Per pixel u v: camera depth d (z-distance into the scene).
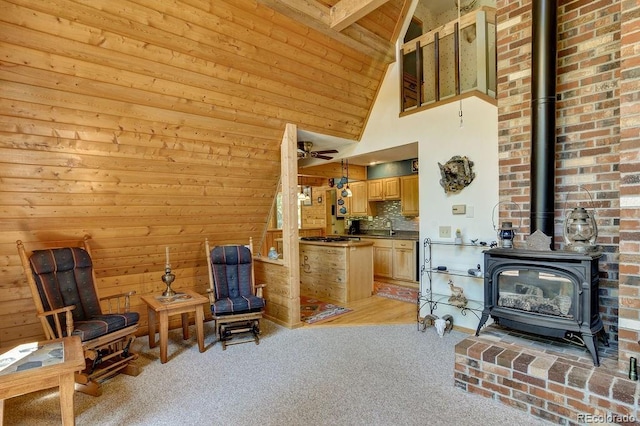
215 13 2.73
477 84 3.70
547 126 2.62
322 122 4.27
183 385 2.67
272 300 4.33
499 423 2.12
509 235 2.86
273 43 3.18
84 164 2.87
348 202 7.82
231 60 3.05
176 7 2.55
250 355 3.24
